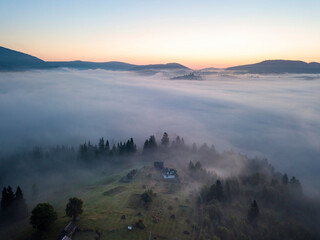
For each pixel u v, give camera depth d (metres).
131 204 87.88
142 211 83.00
